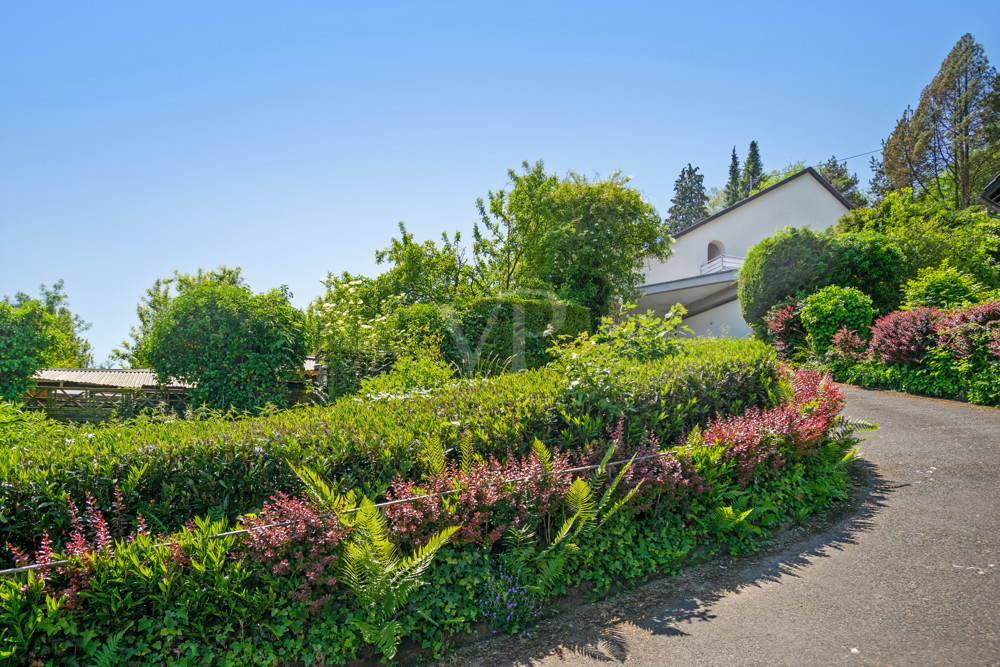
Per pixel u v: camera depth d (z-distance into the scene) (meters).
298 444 3.73
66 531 3.26
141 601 2.70
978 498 4.67
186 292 10.09
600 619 3.35
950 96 32.03
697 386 5.16
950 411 7.72
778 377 5.95
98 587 2.63
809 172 25.66
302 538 3.03
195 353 9.82
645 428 4.55
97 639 2.63
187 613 2.78
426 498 3.33
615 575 3.78
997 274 18.39
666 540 4.03
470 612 3.25
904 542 4.02
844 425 5.68
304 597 2.94
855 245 14.72
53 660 2.54
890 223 20.58
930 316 9.38
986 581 3.34
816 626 3.05
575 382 4.59
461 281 19.23
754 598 3.44
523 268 19.62
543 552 3.51
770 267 15.28
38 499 3.22
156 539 2.92
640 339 7.34
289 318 10.16
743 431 4.59
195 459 3.59
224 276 21.73
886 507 4.73
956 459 5.70
